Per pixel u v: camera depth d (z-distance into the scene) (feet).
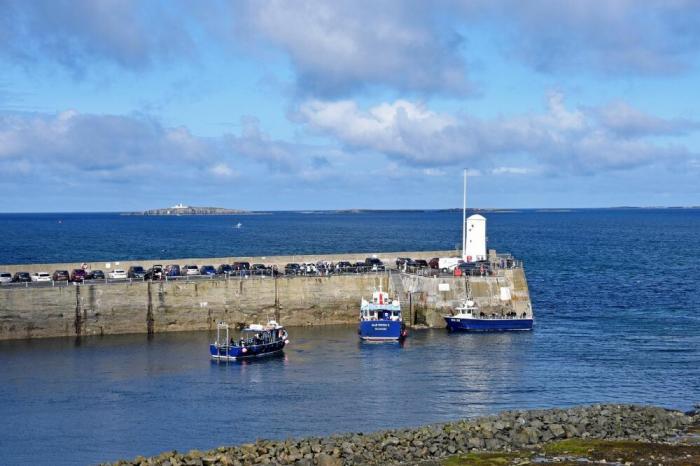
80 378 274.16
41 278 394.32
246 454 181.78
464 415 233.76
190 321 357.82
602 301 451.94
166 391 258.78
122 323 348.18
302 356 311.47
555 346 327.26
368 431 218.38
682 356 306.14
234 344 307.58
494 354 313.12
